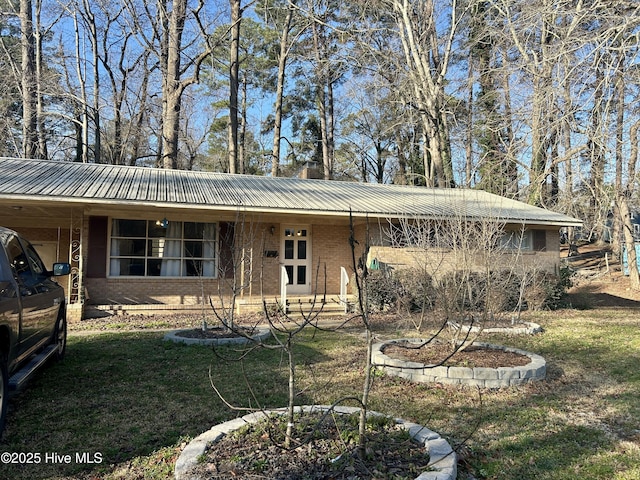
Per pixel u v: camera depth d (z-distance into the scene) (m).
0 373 3.88
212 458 3.23
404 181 30.94
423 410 4.77
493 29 17.95
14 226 13.92
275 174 25.89
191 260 13.36
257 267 13.88
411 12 21.72
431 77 22.05
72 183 11.38
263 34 31.44
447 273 8.02
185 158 33.75
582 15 12.95
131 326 10.59
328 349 7.74
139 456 3.69
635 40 12.43
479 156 18.88
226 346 7.83
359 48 22.91
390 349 6.92
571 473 3.47
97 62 25.53
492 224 8.67
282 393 5.27
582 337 9.05
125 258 12.83
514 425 4.41
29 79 22.89
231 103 22.64
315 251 14.77
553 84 12.93
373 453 3.26
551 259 15.53
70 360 6.84
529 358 6.42
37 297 5.11
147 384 5.62
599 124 12.07
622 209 19.19
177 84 20.62
